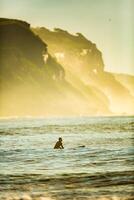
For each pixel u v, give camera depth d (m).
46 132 87.00
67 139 67.75
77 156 42.00
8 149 50.34
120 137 71.88
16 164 35.34
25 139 67.50
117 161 36.84
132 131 89.50
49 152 46.66
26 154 44.44
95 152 46.06
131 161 36.78
